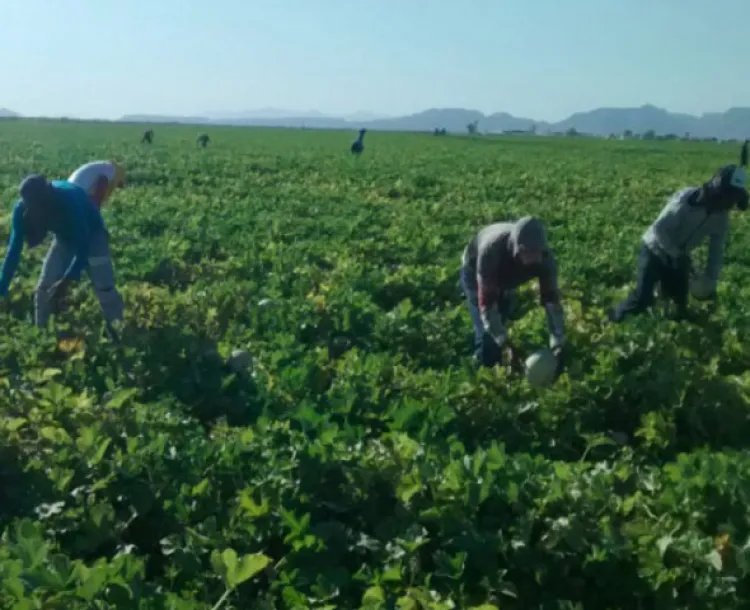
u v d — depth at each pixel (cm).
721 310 1004
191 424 652
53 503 519
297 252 1301
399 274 1162
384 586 468
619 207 2192
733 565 461
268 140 6569
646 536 482
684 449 682
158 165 3106
